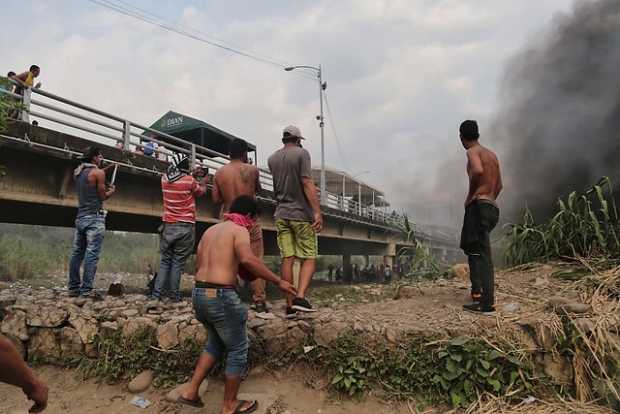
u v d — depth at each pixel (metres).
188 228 5.01
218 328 2.91
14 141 7.22
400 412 3.09
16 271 19.92
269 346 3.66
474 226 3.88
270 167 4.18
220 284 2.89
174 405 3.23
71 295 5.07
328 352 3.52
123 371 3.71
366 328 3.54
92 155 5.18
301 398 3.29
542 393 3.12
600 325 3.26
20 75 9.01
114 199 9.65
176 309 4.40
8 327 3.98
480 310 3.80
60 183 8.31
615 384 2.98
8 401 3.42
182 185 4.97
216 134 15.66
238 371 2.93
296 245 4.03
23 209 9.23
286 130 4.25
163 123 15.68
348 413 3.12
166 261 5.00
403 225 7.70
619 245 5.25
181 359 3.64
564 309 3.50
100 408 3.32
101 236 5.12
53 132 7.94
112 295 5.35
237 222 3.15
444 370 3.26
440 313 3.96
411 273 7.11
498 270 6.08
